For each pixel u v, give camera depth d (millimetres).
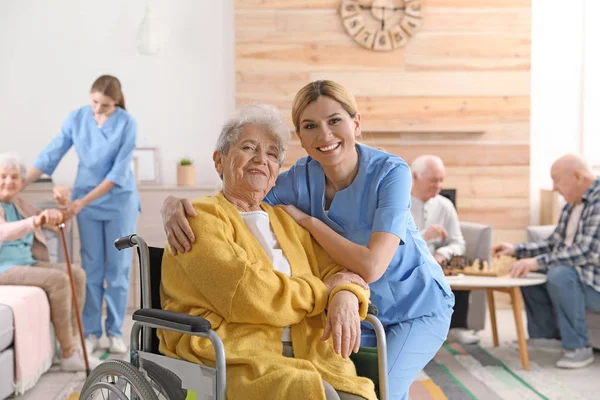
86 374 3561
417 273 2117
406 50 5434
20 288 3469
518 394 3303
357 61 5418
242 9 5379
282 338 1896
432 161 4109
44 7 5379
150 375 1881
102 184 3963
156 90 5453
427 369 3746
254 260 1903
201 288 1839
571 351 3818
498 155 5504
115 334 4070
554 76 5602
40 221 3516
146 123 5457
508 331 4711
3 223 3553
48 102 5402
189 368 1775
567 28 5582
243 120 1997
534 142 5633
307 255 2049
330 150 2047
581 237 3811
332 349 1901
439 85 5449
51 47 5391
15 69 5383
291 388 1658
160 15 5434
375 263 1948
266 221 2012
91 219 4020
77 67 5402
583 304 3797
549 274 3854
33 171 4129
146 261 1954
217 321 1837
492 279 3684
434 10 5418
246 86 5414
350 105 2053
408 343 2062
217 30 5457
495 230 5531
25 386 3207
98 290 4062
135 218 4133
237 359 1742
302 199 2162
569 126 5621
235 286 1807
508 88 5469
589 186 3904
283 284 1851
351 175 2127
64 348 3627
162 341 1916
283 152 2041
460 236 4211
